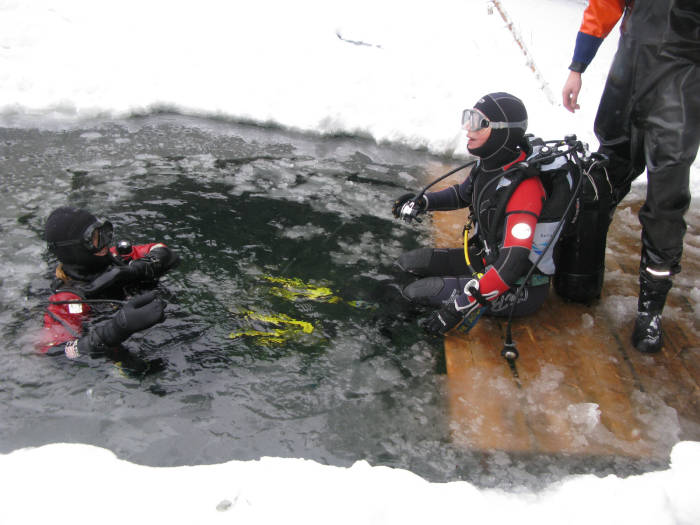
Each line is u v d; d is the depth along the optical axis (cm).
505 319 308
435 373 269
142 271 289
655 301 284
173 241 342
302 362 268
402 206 330
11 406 235
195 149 465
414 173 460
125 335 250
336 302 307
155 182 408
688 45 243
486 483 218
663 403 261
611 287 336
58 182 397
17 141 450
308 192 415
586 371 277
